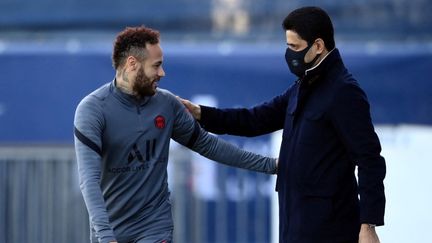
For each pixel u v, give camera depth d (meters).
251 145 34.22
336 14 37.22
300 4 37.16
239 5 37.16
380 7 37.09
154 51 18.09
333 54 18.08
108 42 36.78
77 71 36.25
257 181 33.22
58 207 30.80
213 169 33.06
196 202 30.91
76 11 36.84
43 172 30.77
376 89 36.72
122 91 18.20
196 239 30.86
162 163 18.56
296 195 18.36
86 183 17.50
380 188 17.70
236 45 36.78
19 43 36.47
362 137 17.75
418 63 36.69
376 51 36.88
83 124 17.81
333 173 18.16
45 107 36.06
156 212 18.44
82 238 30.73
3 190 30.78
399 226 30.09
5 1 36.75
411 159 30.16
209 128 20.20
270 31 37.06
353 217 18.39
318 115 18.03
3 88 36.09
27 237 30.80
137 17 37.00
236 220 33.19
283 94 19.95
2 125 36.00
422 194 30.06
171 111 18.69
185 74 36.44
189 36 36.97
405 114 36.62
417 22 37.06
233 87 36.38
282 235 18.70
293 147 18.39
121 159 18.16
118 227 18.38
